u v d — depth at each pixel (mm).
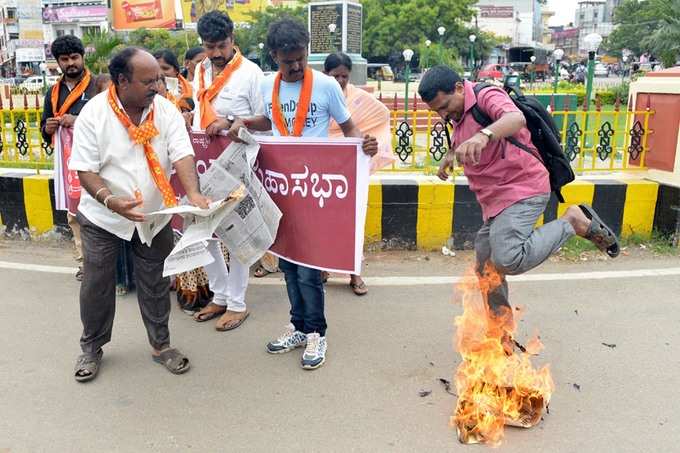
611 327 4062
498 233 3250
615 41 64188
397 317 4266
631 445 2834
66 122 4676
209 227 3080
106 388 3373
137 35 42312
